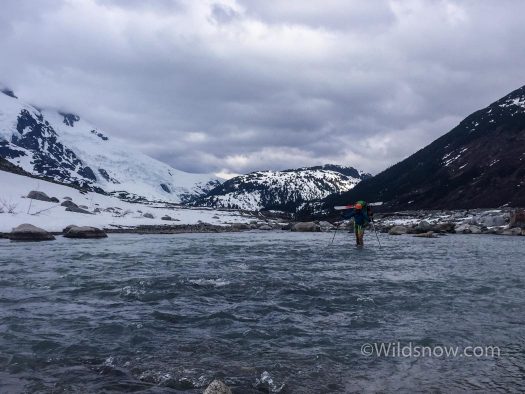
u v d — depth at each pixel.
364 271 20.92
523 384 7.73
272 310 12.92
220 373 8.21
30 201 60.22
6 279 17.97
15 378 7.99
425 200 135.25
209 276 18.95
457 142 173.62
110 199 87.62
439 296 14.67
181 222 78.06
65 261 24.44
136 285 16.52
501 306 13.18
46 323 11.44
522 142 140.00
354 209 38.75
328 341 10.06
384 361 8.85
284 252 31.61
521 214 62.34
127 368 8.49
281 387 7.63
